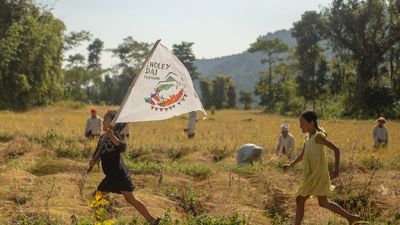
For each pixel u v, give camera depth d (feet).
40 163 42.63
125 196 23.39
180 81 23.34
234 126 104.17
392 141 71.92
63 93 191.31
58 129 72.74
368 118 179.63
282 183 37.19
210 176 39.55
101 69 340.39
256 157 46.24
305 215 29.40
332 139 71.46
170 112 23.02
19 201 28.99
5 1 152.97
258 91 292.61
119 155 23.16
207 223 24.75
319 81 216.13
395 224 26.84
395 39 186.50
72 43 210.18
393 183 36.73
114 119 22.30
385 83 180.24
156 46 22.84
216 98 371.97
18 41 148.46
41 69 159.02
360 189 34.53
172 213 28.76
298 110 219.00
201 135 75.87
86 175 36.70
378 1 187.83
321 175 23.93
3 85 149.28
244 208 29.81
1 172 37.22
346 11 192.24
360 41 195.21
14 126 74.64
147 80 22.72
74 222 24.95
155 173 39.86
